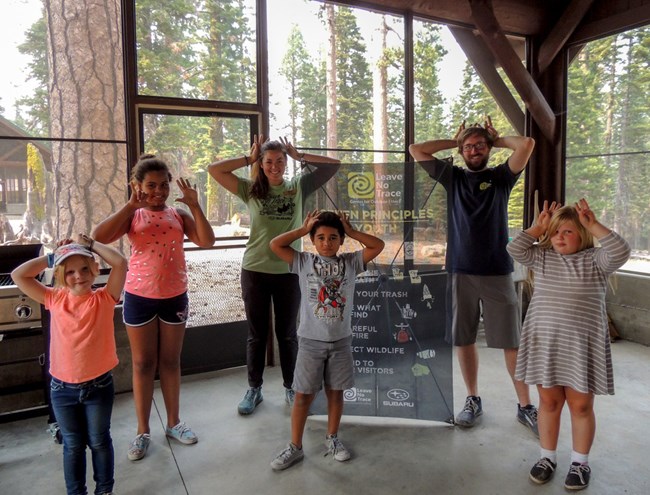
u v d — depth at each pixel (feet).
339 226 7.91
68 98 10.68
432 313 9.11
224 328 11.99
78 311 6.40
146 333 7.93
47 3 10.46
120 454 8.07
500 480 7.30
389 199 9.11
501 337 8.91
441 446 8.32
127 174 10.93
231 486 7.16
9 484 7.33
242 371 11.93
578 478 7.04
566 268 7.15
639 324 13.91
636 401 10.06
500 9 14.02
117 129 11.16
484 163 9.10
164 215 8.11
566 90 15.14
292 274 9.48
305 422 8.50
